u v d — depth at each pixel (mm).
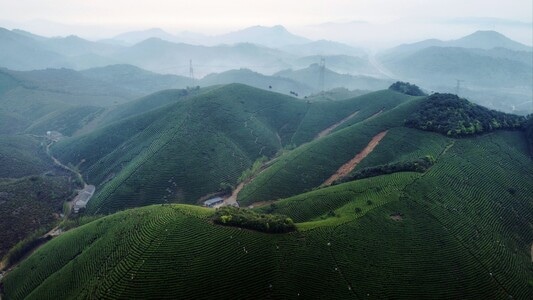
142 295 90875
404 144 184250
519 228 131500
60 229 166250
